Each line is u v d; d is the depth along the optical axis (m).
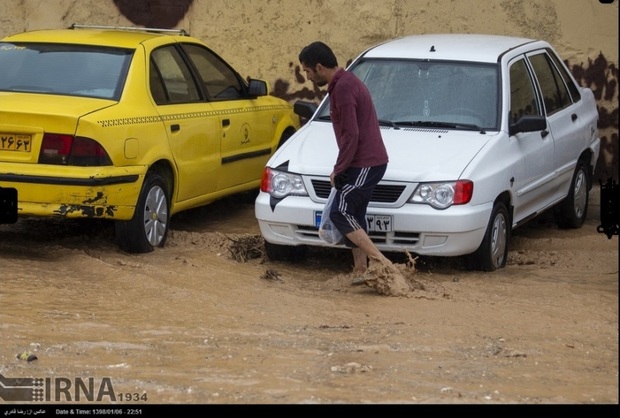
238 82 15.32
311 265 12.83
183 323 9.91
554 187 14.40
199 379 8.23
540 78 14.48
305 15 18.36
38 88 12.80
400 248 11.88
